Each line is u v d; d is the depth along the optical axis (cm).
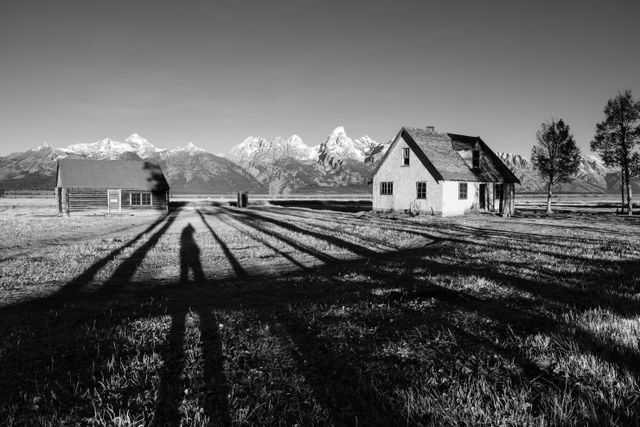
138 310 740
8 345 535
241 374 440
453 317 609
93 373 450
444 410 344
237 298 825
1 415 364
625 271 963
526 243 1552
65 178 4419
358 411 360
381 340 527
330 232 2127
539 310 638
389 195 3788
